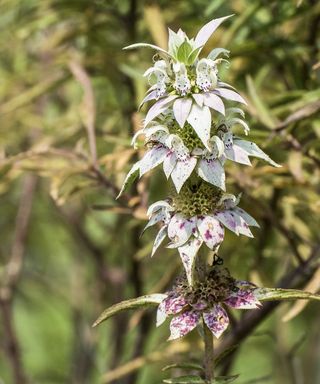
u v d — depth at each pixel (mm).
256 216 638
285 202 653
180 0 716
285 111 617
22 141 899
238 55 656
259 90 683
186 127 446
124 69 686
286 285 621
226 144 447
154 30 665
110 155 624
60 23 805
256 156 447
